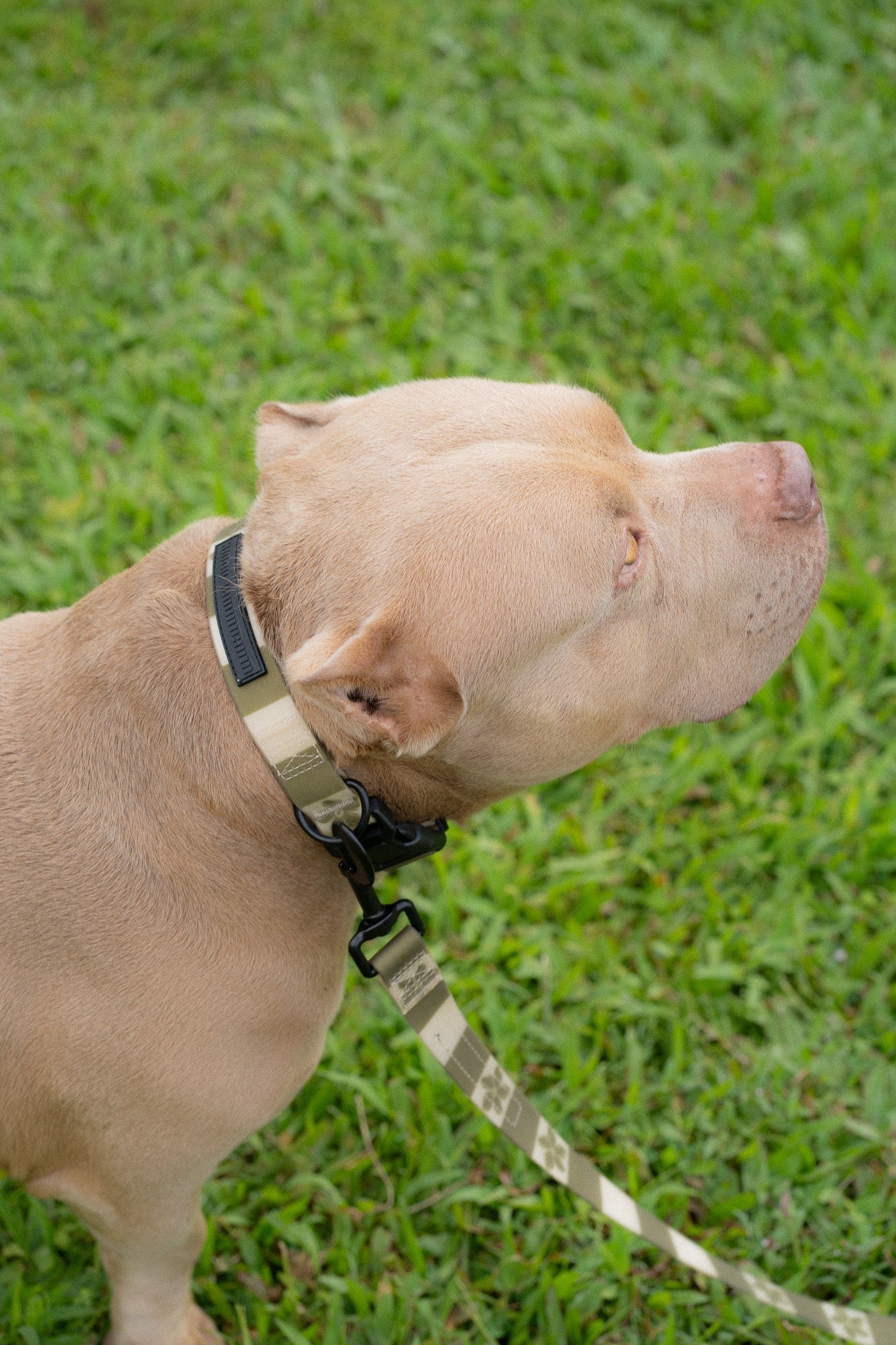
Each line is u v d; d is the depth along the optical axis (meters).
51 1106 1.34
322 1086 1.59
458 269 2.12
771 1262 1.53
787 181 2.26
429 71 2.45
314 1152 1.58
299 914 1.35
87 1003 1.32
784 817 1.71
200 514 1.85
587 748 1.39
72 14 2.52
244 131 2.37
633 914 1.69
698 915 1.68
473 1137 1.58
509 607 1.30
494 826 1.72
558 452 1.34
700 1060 1.61
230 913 1.33
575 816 1.71
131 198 2.21
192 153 2.30
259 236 2.20
